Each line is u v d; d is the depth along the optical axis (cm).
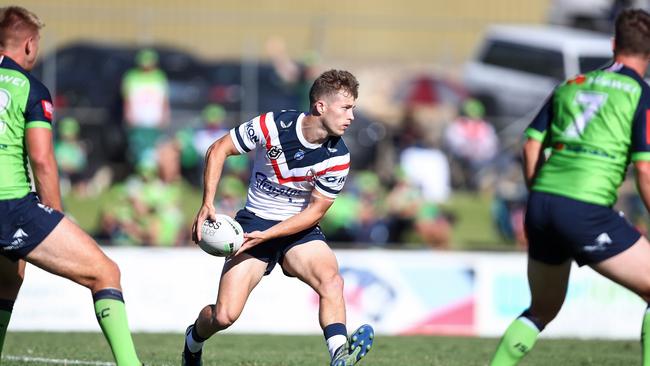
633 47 1912
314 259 2073
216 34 8312
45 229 1820
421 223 5088
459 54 8581
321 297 2050
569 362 2761
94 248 1852
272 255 2109
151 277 3822
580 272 3972
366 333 1941
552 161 1916
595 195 1855
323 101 1983
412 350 3003
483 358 2819
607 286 3978
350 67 8669
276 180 2075
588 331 3966
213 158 2042
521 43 7175
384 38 8700
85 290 3762
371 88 8369
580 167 1873
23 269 2081
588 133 1883
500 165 6525
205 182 2039
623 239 1856
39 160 1841
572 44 6975
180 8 8969
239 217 2136
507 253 4322
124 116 6069
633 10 1934
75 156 6047
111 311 1831
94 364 2494
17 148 1850
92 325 3756
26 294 3722
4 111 1833
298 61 7400
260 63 6725
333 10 9481
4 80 1850
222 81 6631
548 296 1939
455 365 2620
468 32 8425
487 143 6525
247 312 3812
